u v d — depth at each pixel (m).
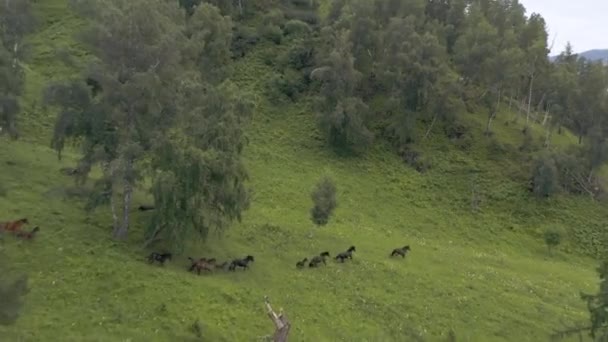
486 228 61.97
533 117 86.50
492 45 75.69
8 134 55.12
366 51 80.00
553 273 52.62
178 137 37.81
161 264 38.06
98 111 37.09
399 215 61.28
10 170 47.34
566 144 78.81
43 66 74.44
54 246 37.31
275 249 45.72
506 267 52.09
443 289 42.97
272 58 86.19
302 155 69.69
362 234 53.47
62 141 38.34
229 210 40.09
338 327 35.59
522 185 68.56
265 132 72.94
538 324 40.16
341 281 41.62
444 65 74.56
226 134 39.28
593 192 69.75
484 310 40.88
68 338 29.41
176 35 41.12
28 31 56.47
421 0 82.06
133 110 38.06
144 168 37.75
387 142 73.62
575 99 73.50
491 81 75.44
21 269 34.22
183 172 36.84
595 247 61.59
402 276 44.09
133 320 31.91
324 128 71.44
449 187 67.69
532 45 79.88
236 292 36.72
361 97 78.69
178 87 39.78
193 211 37.81
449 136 75.38
